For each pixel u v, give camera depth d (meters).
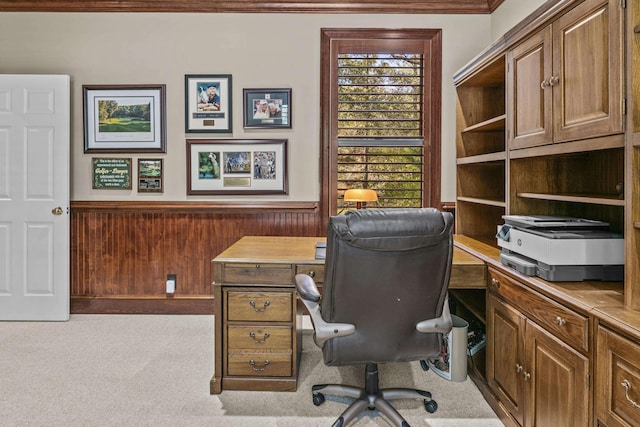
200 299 3.43
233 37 3.36
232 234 3.43
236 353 2.20
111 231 3.44
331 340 1.68
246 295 2.18
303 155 3.38
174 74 3.37
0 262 3.29
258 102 3.37
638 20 1.26
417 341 1.72
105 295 3.45
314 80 3.36
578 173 2.11
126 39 3.37
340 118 3.36
